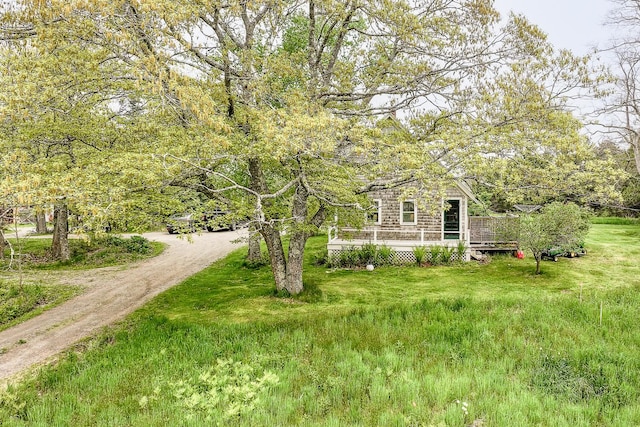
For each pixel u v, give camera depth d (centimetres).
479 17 1013
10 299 1304
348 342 859
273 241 1311
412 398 622
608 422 559
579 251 1861
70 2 639
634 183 3272
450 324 948
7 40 784
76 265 1950
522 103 906
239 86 1106
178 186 1058
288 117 800
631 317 970
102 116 1079
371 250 1817
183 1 792
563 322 958
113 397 657
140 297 1359
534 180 1010
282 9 1030
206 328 971
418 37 1027
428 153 951
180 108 841
